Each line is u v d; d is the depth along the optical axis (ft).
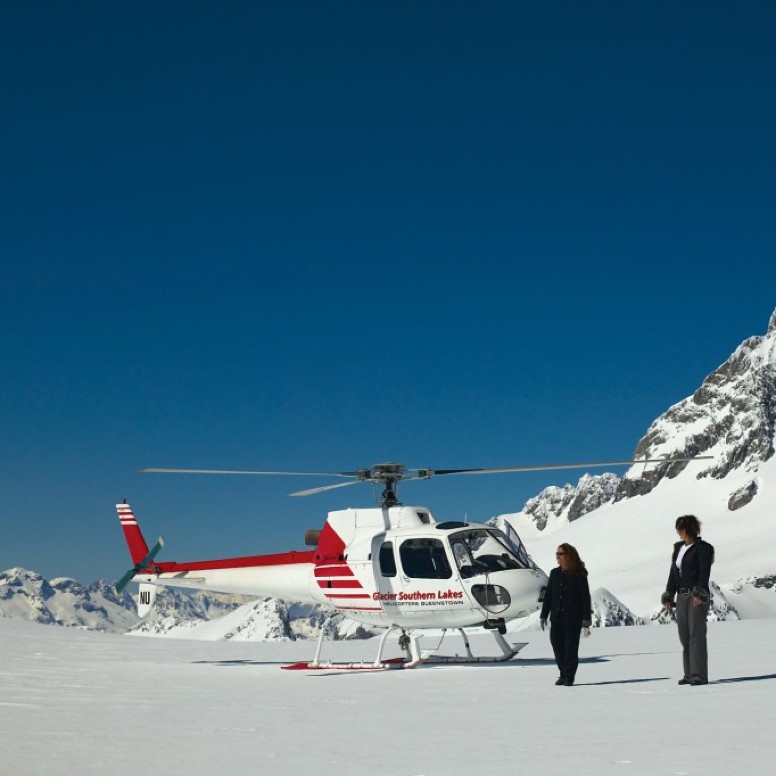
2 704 37.65
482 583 55.42
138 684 46.85
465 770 21.07
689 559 38.65
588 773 19.97
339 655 72.33
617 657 56.49
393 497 61.16
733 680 39.45
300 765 22.47
